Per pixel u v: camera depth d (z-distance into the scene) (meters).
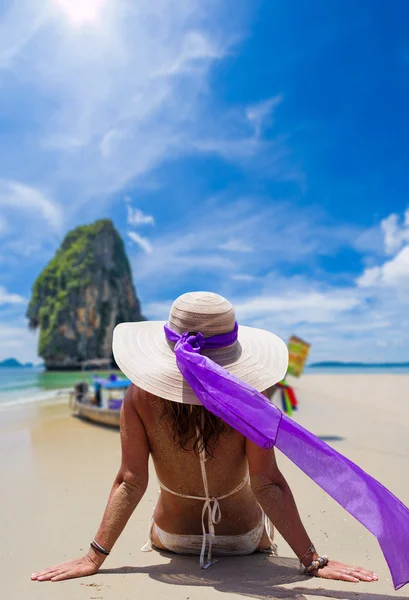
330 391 24.36
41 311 120.88
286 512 2.43
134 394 2.59
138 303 140.50
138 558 2.87
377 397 19.92
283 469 6.21
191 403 2.37
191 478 2.62
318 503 4.51
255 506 2.81
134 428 2.58
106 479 6.27
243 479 2.66
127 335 2.78
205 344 2.49
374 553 3.14
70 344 116.88
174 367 2.50
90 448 9.18
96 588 2.34
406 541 2.14
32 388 37.38
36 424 13.30
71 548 3.45
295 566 2.66
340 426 10.75
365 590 2.29
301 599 2.17
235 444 2.53
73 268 123.31
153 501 4.79
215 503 2.64
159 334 2.80
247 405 2.21
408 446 7.96
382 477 5.62
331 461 2.27
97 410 13.48
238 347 2.65
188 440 2.52
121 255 135.88
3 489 5.66
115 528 2.56
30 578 2.53
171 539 2.83
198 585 2.35
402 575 2.12
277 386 9.95
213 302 2.54
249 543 2.79
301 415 13.09
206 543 2.76
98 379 16.62
